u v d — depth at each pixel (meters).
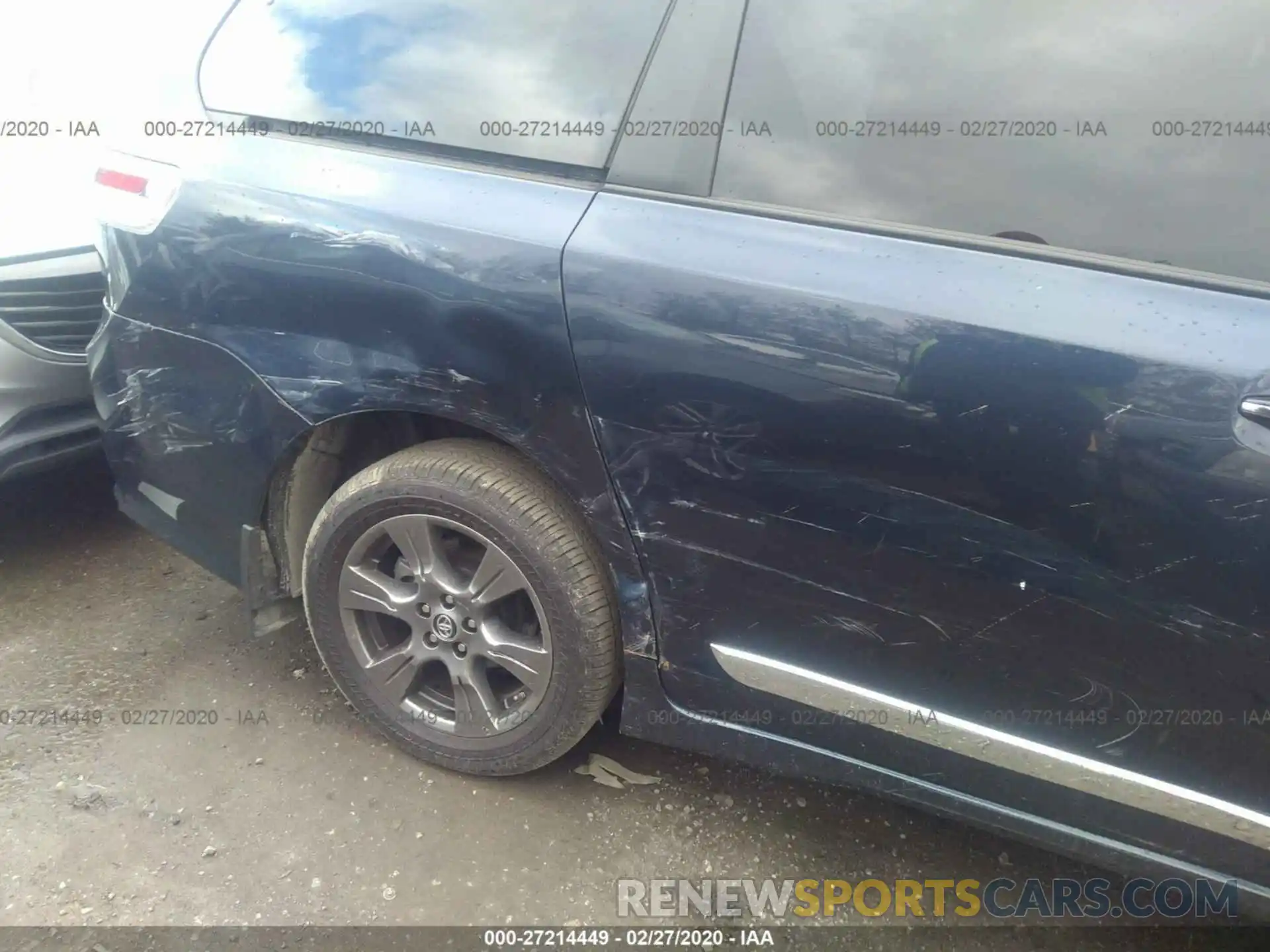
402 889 1.89
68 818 1.97
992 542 1.50
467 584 1.96
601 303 1.61
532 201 1.70
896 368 1.47
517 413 1.73
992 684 1.61
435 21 1.86
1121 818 1.61
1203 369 1.36
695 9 1.65
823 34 1.60
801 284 1.52
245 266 1.85
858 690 1.70
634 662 1.89
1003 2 1.53
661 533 1.73
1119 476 1.40
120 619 2.61
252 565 2.11
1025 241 1.48
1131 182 1.45
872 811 2.19
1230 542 1.38
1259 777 1.49
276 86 1.95
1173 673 1.49
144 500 2.22
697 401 1.59
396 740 2.17
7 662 2.40
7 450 2.51
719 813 2.14
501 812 2.09
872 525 1.57
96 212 2.05
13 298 2.48
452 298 1.69
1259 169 1.41
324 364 1.84
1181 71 1.45
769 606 1.71
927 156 1.54
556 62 1.75
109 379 2.12
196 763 2.14
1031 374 1.42
